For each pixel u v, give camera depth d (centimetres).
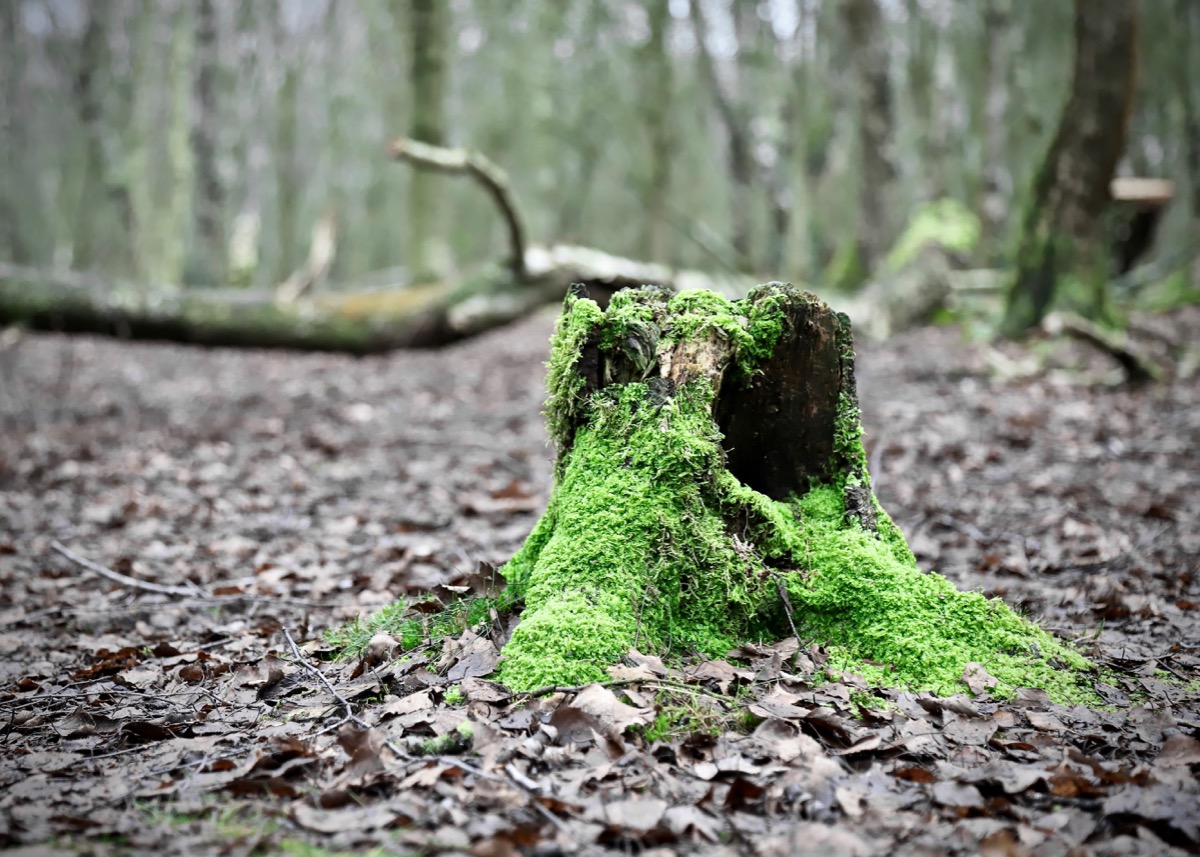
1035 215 1121
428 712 283
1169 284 1502
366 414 1054
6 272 1138
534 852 217
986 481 690
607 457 320
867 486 348
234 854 218
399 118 2708
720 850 218
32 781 263
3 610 487
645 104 2527
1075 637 366
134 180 2211
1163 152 2806
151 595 505
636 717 265
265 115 2911
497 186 1109
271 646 396
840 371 345
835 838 218
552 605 301
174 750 282
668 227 2883
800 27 2278
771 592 318
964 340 1166
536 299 1227
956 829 225
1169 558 501
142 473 808
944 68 1956
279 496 732
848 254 1667
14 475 802
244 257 1697
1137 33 1062
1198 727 281
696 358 324
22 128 3156
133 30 2467
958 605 320
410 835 224
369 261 3809
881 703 287
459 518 649
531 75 2975
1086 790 242
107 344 1606
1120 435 788
